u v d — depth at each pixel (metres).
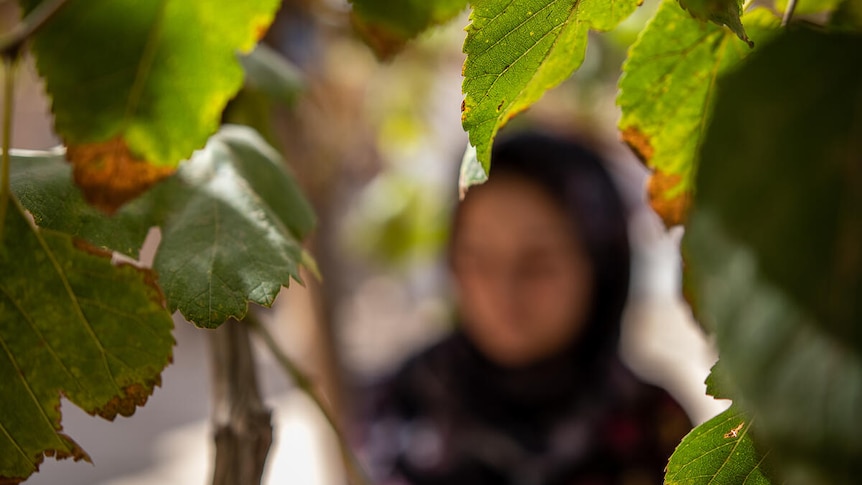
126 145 0.30
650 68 0.31
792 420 0.15
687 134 0.32
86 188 0.30
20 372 0.30
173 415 2.92
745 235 0.16
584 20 0.27
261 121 0.53
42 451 0.31
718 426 0.27
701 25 0.30
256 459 0.38
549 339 1.19
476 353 1.26
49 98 0.28
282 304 1.47
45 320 0.30
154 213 0.34
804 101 0.16
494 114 0.26
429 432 1.30
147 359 0.31
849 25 0.24
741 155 0.16
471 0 0.25
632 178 1.44
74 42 0.28
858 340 0.15
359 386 1.50
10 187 0.31
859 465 0.15
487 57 0.25
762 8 0.28
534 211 1.13
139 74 0.29
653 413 1.16
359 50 1.14
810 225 0.16
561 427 1.17
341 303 1.34
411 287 2.26
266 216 0.35
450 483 1.24
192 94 0.29
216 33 0.29
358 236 1.60
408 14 0.37
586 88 1.09
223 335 0.39
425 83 1.49
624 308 1.23
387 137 1.60
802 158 0.16
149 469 2.54
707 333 0.30
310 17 0.77
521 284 1.16
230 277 0.32
